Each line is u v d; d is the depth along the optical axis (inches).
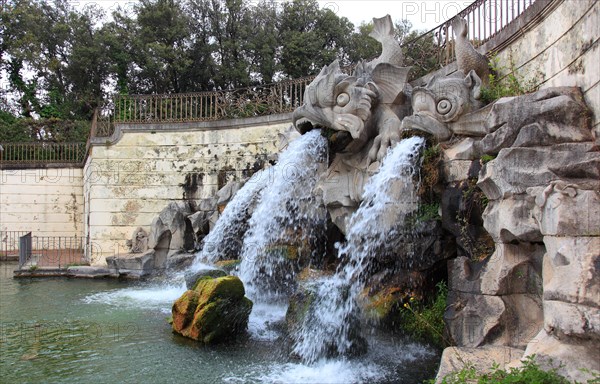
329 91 309.3
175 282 461.4
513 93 259.6
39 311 354.3
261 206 384.8
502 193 195.9
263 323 306.2
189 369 228.7
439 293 255.6
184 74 1106.1
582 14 208.5
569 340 146.9
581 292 145.2
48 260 647.1
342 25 1165.1
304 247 352.8
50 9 1233.4
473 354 183.6
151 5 1110.4
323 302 254.2
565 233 158.6
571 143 188.1
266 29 1149.1
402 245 259.8
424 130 260.2
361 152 318.3
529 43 274.8
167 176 609.9
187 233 533.6
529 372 139.6
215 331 269.6
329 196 317.7
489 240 218.1
